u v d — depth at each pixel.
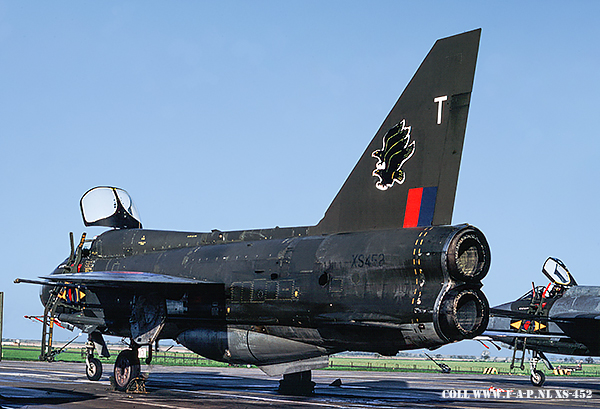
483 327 9.31
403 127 10.41
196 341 12.46
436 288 9.12
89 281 11.78
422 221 9.80
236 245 12.14
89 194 14.96
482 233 9.28
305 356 11.46
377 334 9.92
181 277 12.16
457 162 9.61
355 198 10.81
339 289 10.08
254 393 12.51
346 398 12.04
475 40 9.82
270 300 10.93
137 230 14.42
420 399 12.54
